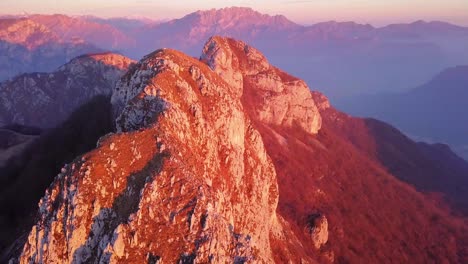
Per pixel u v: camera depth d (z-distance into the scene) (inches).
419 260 6609.3
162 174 2030.0
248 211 3046.3
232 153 3004.4
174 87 2866.6
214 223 1931.6
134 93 3065.9
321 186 6889.8
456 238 7386.8
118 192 1952.5
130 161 2084.2
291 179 6446.9
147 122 2529.5
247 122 3627.0
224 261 1878.7
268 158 3764.8
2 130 5664.4
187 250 1823.3
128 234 1818.4
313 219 5728.3
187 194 1991.9
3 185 4146.2
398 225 7229.3
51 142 4133.9
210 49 6545.3
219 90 3181.6
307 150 7475.4
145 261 1776.6
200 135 2731.3
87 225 1857.8
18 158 4633.4
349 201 7057.1
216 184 2652.6
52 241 1833.2
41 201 1958.7
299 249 4185.5
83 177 1927.9
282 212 5733.3
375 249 6304.1
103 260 1769.2
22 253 1891.0
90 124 3880.4
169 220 1902.1
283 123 7795.3
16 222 3184.1
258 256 2022.6
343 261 5669.3
